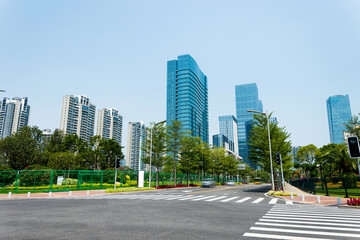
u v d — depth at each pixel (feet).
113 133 564.71
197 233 21.83
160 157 132.67
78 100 478.18
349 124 131.03
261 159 124.26
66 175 106.73
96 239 19.56
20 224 26.11
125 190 92.48
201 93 631.97
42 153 168.76
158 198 62.54
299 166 269.85
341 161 126.11
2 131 484.33
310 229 23.79
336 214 35.29
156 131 134.00
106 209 39.09
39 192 84.17
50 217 30.91
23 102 517.96
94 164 213.25
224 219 29.78
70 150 213.46
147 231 22.61
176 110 548.72
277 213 35.94
